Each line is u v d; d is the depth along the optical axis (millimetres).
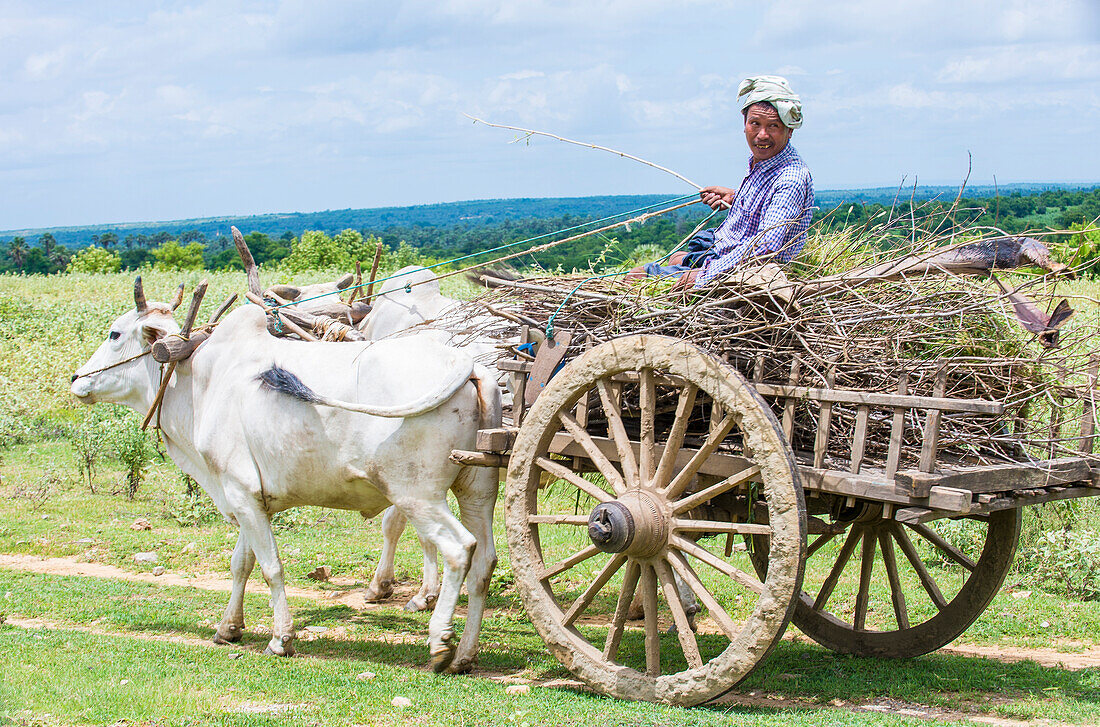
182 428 6582
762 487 5090
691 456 4898
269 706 4840
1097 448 5348
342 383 5547
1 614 6910
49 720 4496
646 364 4695
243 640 6492
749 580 4441
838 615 7227
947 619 5746
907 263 5051
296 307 7430
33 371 16797
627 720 4453
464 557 5367
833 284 4875
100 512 10547
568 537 9594
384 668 5633
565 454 5316
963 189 5113
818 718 4648
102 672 5277
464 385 5402
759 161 5809
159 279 32844
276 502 5961
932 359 4754
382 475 5402
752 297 4957
